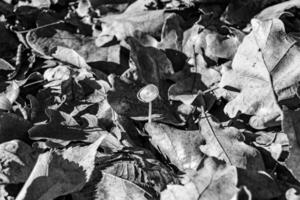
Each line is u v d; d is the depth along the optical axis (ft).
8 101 1.47
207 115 1.40
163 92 1.51
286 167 1.27
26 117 1.47
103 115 1.45
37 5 1.81
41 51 1.64
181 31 1.63
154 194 1.25
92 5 1.75
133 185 1.26
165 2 1.71
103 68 1.60
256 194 1.18
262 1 1.66
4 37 1.72
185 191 1.20
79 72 1.57
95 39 1.67
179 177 1.28
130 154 1.33
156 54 1.56
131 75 1.51
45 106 1.51
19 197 1.19
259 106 1.38
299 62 1.38
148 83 1.51
